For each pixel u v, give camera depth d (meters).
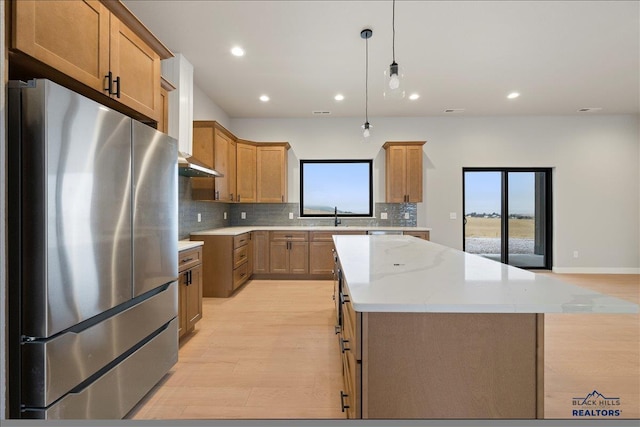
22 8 1.20
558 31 2.94
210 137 4.13
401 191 5.30
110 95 1.68
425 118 5.61
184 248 2.66
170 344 2.11
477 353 1.14
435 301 1.02
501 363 1.14
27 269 1.20
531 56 3.41
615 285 4.64
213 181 4.16
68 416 1.31
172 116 3.29
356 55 3.38
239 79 3.99
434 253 2.08
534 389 1.14
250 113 5.37
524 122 5.56
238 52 3.31
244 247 4.57
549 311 0.98
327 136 5.66
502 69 3.73
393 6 2.57
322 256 5.05
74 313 1.31
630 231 5.54
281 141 5.61
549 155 5.56
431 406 1.13
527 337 1.14
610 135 5.52
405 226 5.61
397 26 2.86
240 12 2.65
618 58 3.46
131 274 1.67
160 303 1.98
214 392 1.97
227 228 4.95
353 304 1.02
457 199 5.60
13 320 1.20
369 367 1.13
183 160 2.99
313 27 2.87
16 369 1.21
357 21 2.78
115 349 1.56
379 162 5.64
